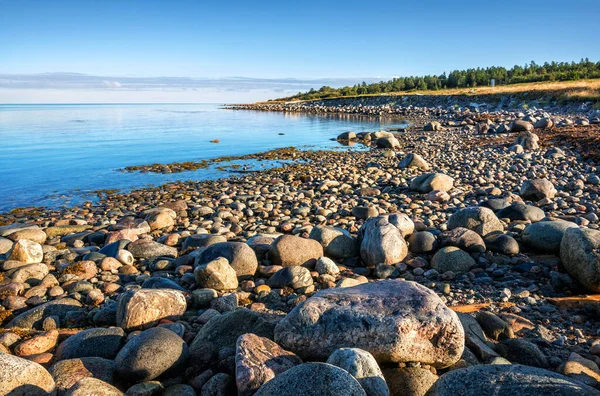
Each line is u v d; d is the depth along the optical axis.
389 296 4.55
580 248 6.29
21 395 3.53
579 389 3.29
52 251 9.11
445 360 4.19
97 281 7.54
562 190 13.36
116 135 37.69
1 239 9.62
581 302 5.91
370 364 3.64
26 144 30.69
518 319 5.53
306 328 4.40
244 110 94.31
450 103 60.97
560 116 37.06
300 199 13.74
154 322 5.56
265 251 8.11
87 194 15.98
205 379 4.14
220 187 16.66
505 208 9.90
